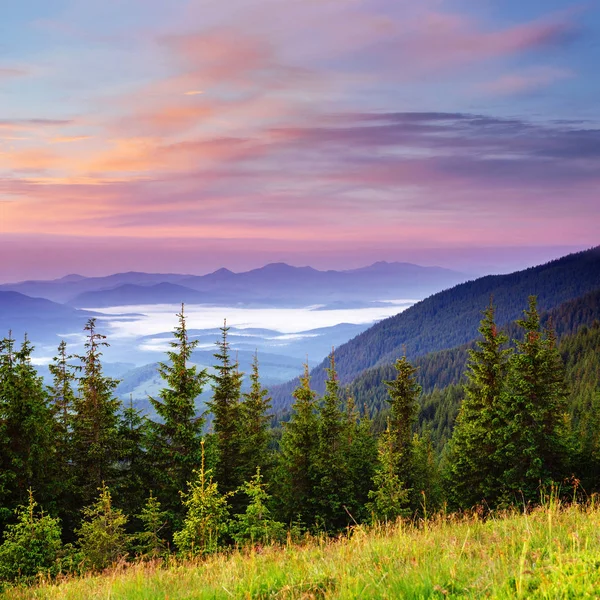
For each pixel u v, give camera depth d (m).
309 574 7.05
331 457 30.83
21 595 9.98
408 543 8.16
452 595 5.54
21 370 24.09
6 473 23.09
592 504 9.90
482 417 30.30
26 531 18.17
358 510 30.52
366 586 5.98
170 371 28.44
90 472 26.84
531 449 27.62
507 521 9.70
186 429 27.56
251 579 7.10
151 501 22.78
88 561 18.20
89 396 27.23
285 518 30.88
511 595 5.21
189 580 8.37
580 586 5.12
